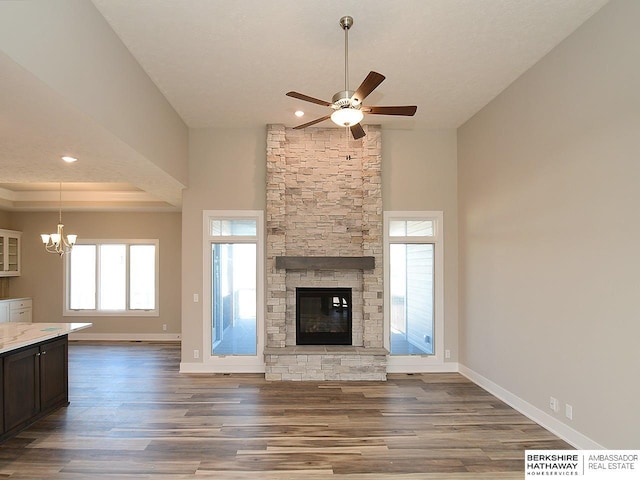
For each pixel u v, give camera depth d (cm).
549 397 357
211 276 560
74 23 257
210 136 559
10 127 301
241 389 477
